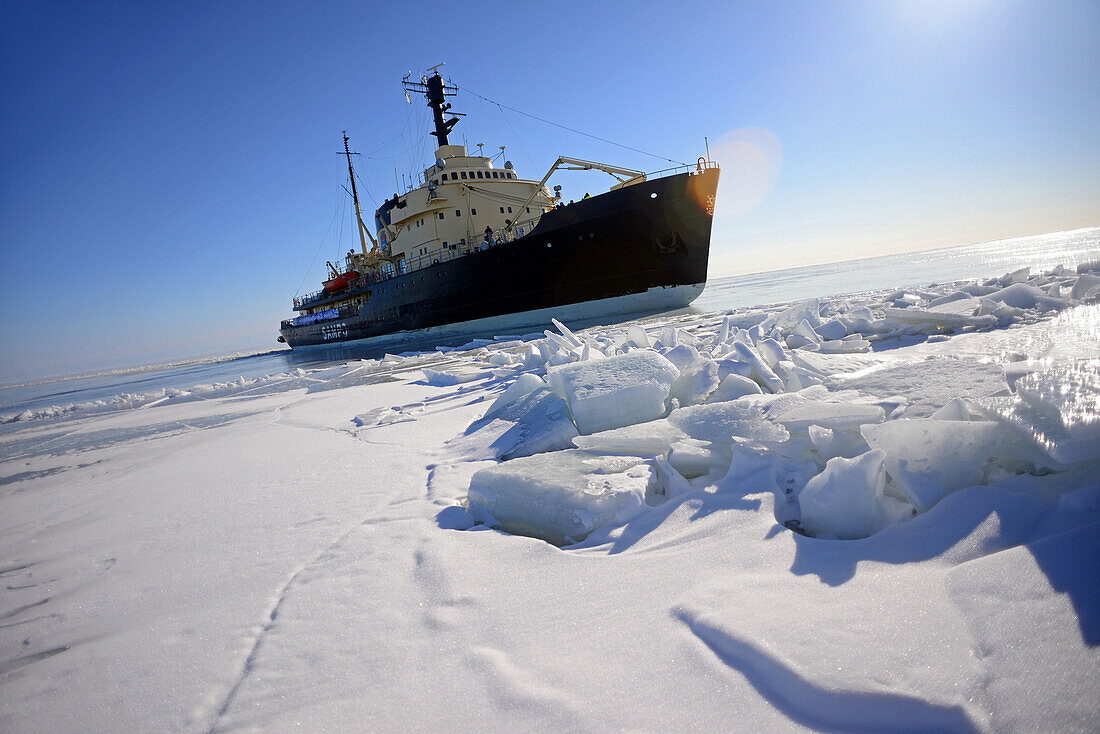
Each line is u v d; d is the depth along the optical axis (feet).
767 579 5.07
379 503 9.92
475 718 4.00
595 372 12.06
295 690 4.73
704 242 69.87
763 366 11.62
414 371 37.35
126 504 12.84
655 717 3.67
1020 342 14.25
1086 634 3.53
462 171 83.30
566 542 7.39
